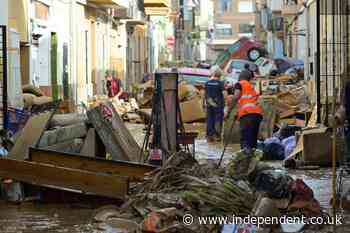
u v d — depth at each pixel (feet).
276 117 87.97
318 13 84.33
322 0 97.19
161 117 55.93
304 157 64.80
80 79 142.41
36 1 104.78
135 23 222.48
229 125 84.43
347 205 45.60
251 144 67.77
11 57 78.64
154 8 248.73
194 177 43.86
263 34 320.50
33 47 103.24
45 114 54.80
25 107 79.61
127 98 150.61
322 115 78.74
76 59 137.49
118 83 147.33
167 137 55.83
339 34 93.09
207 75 174.81
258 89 128.16
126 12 193.47
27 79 98.94
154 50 281.95
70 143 54.34
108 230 40.91
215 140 92.48
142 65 247.70
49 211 46.32
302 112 96.07
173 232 38.47
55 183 47.91
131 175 48.11
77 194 48.52
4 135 58.23
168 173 44.88
